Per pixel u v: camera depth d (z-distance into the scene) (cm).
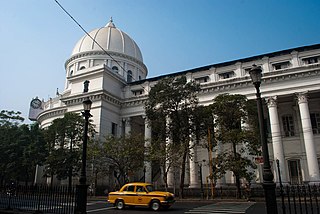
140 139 2911
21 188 1560
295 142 3281
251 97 3184
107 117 3656
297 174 3197
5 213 1337
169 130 2541
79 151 2984
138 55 5444
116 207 1753
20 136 3522
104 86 3738
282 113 3472
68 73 5188
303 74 3014
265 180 872
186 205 1925
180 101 2503
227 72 3528
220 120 2342
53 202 1460
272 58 3319
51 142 3228
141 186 1748
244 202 2091
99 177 3011
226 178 3203
